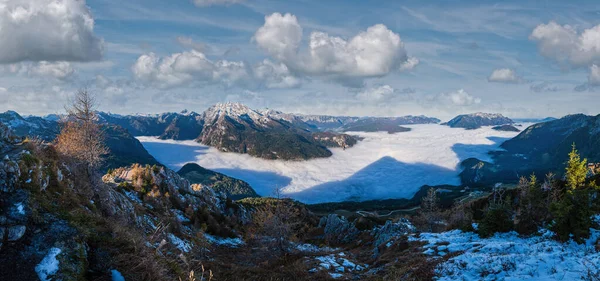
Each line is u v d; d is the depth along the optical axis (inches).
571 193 1136.8
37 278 406.0
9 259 425.1
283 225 1665.8
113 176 2568.9
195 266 909.2
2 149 696.4
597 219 1299.2
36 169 641.6
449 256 1071.0
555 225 1165.7
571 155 2694.4
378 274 1131.9
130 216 1412.4
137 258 506.9
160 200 2415.1
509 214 1460.4
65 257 450.6
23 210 518.6
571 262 784.9
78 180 1020.5
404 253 1328.7
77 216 577.6
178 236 1759.4
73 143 1290.6
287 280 1061.8
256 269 1144.8
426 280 874.1
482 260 909.8
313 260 1381.6
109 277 451.5
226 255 1769.2
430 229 2765.7
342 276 1160.2
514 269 805.9
